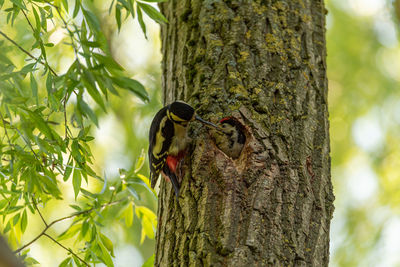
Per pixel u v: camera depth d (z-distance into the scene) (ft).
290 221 27.40
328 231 28.89
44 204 31.68
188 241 27.30
